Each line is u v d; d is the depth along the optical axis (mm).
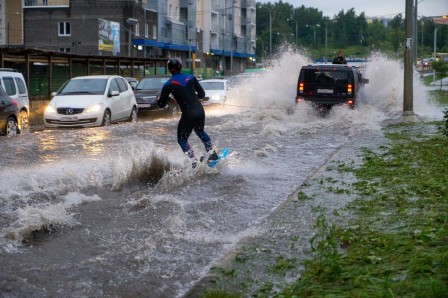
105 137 17234
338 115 22859
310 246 6105
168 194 9062
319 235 6320
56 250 6242
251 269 5457
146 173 9945
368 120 21969
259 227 6938
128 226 7195
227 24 100562
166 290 5141
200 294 4863
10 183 9719
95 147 14844
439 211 7281
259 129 19891
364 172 10492
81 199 8586
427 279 4695
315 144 15570
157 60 43594
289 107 23953
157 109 26266
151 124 21703
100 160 12570
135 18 64625
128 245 6414
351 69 23016
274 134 18125
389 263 5262
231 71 90562
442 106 29938
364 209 7578
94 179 10148
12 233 6562
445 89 52469
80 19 63062
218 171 11000
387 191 8680
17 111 18000
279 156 13250
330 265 5145
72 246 6383
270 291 4895
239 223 7402
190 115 11211
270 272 5363
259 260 5707
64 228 7051
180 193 9156
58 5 69875
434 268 4941
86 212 7871
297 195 8648
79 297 4957
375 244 5902
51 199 8602
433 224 6586
